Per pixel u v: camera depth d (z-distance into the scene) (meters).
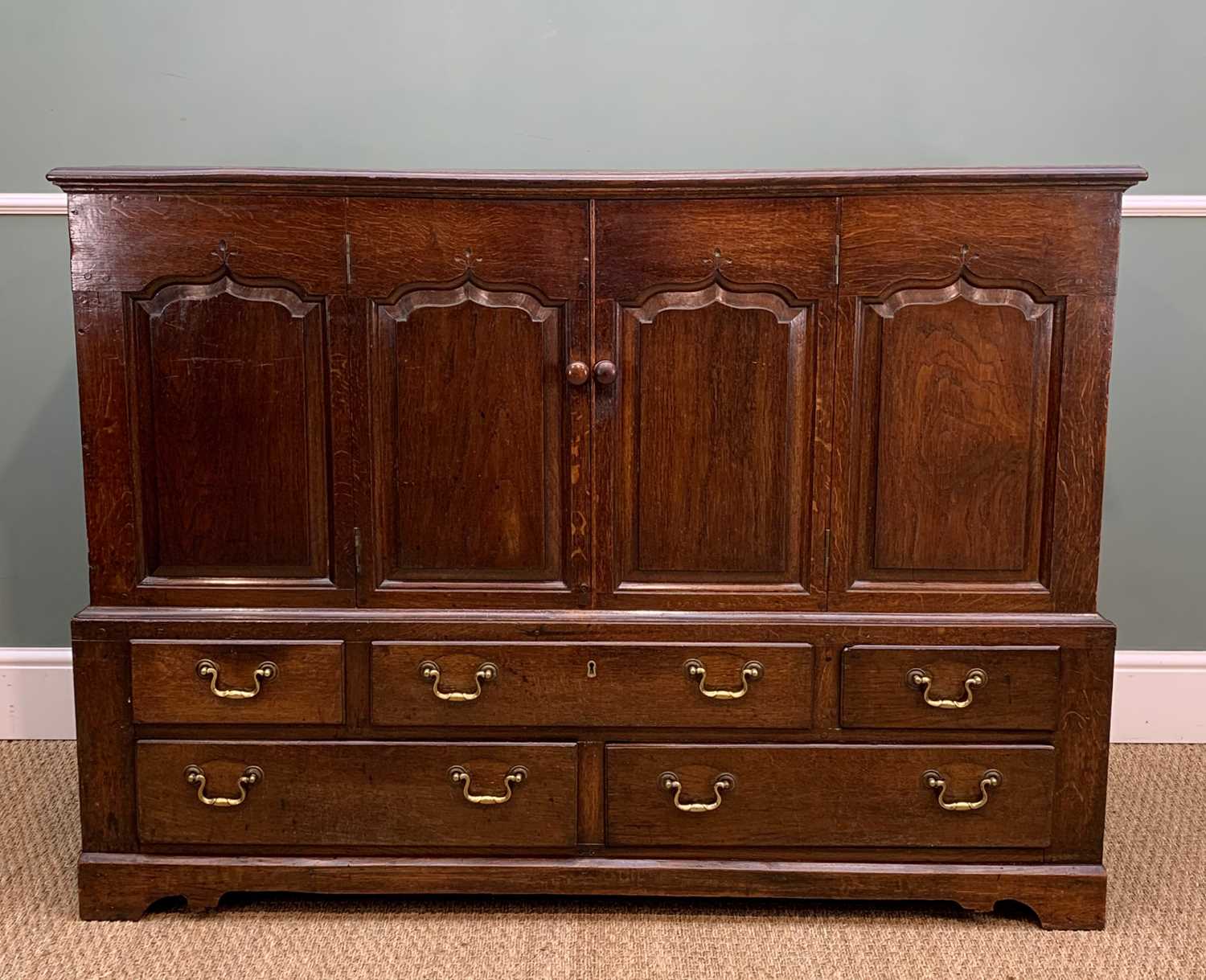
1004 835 1.76
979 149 2.34
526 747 1.75
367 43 2.31
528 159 2.35
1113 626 1.71
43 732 2.50
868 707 1.73
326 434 1.72
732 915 1.82
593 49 2.31
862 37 2.31
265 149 2.34
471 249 1.67
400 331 1.70
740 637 1.73
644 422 1.71
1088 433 1.69
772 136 2.34
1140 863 1.98
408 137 2.34
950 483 1.71
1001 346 1.68
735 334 1.69
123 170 1.65
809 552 1.73
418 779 1.76
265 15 2.31
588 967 1.67
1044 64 2.31
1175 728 2.48
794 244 1.66
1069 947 1.72
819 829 1.76
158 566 1.75
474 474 1.73
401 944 1.73
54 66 2.33
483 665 1.73
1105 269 1.65
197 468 1.73
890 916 1.82
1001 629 1.71
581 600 1.75
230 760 1.76
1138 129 2.33
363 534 1.73
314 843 1.77
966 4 2.30
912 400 1.69
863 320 1.68
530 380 1.71
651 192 1.65
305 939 1.74
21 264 2.38
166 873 1.77
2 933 1.74
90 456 1.72
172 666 1.73
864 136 2.34
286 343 1.70
